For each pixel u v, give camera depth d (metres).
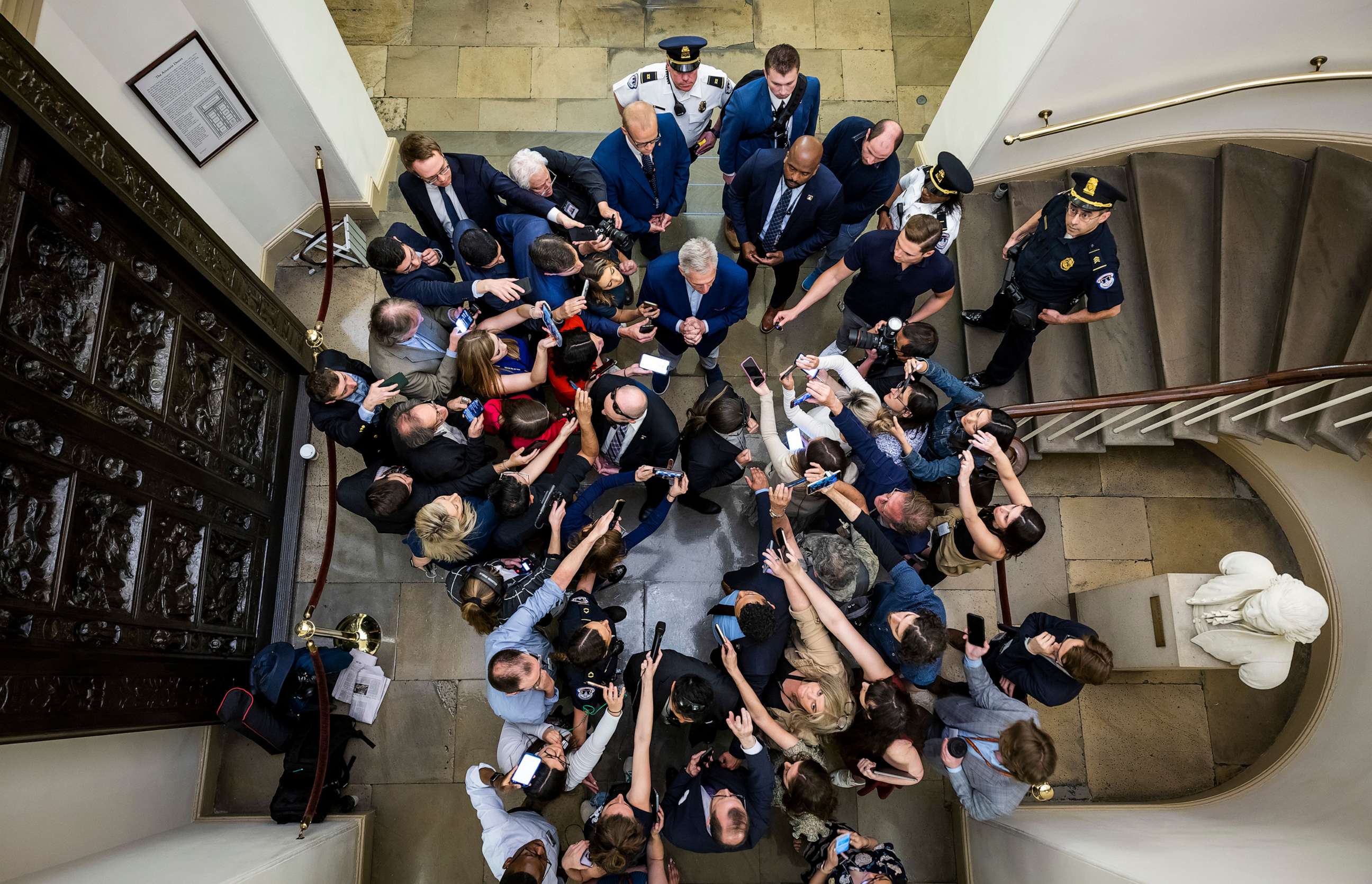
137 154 3.01
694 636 4.34
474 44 5.36
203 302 3.58
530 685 3.09
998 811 3.25
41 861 2.95
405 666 4.26
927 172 4.02
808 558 3.36
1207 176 4.43
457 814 4.12
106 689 3.01
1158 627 3.63
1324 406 3.55
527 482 3.39
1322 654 4.27
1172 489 4.64
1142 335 4.35
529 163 3.72
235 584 3.95
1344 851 3.08
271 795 4.11
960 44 5.47
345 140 4.43
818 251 4.09
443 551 3.25
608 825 2.98
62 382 2.74
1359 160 4.12
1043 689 3.41
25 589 2.62
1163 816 3.90
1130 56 3.88
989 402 4.49
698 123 4.26
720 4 5.48
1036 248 3.87
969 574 4.49
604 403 3.31
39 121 2.51
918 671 3.21
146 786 3.57
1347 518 4.11
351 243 4.64
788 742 3.24
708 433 3.51
